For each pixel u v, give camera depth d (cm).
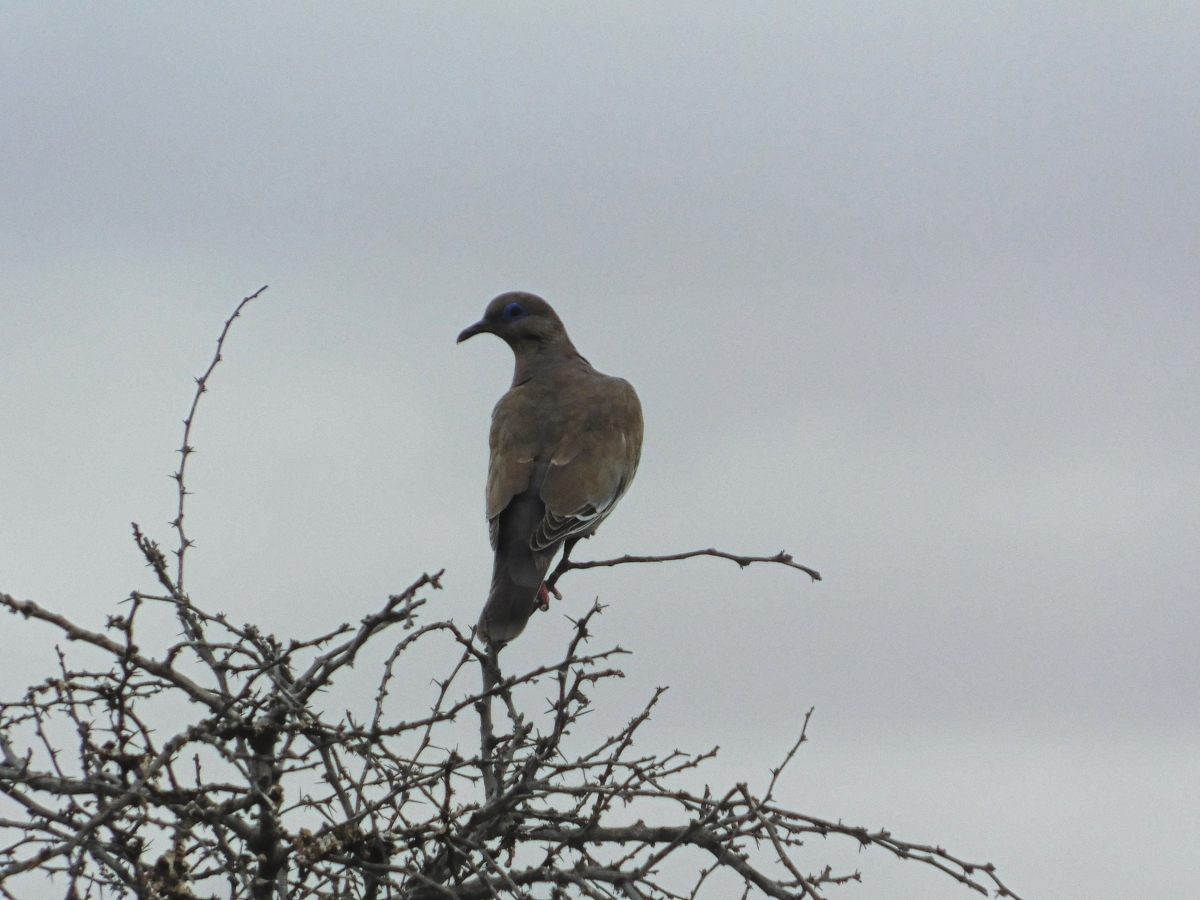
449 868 1226
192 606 1216
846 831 1190
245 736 1159
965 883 1177
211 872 1216
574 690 1213
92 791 1108
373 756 1198
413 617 1130
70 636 1084
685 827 1264
